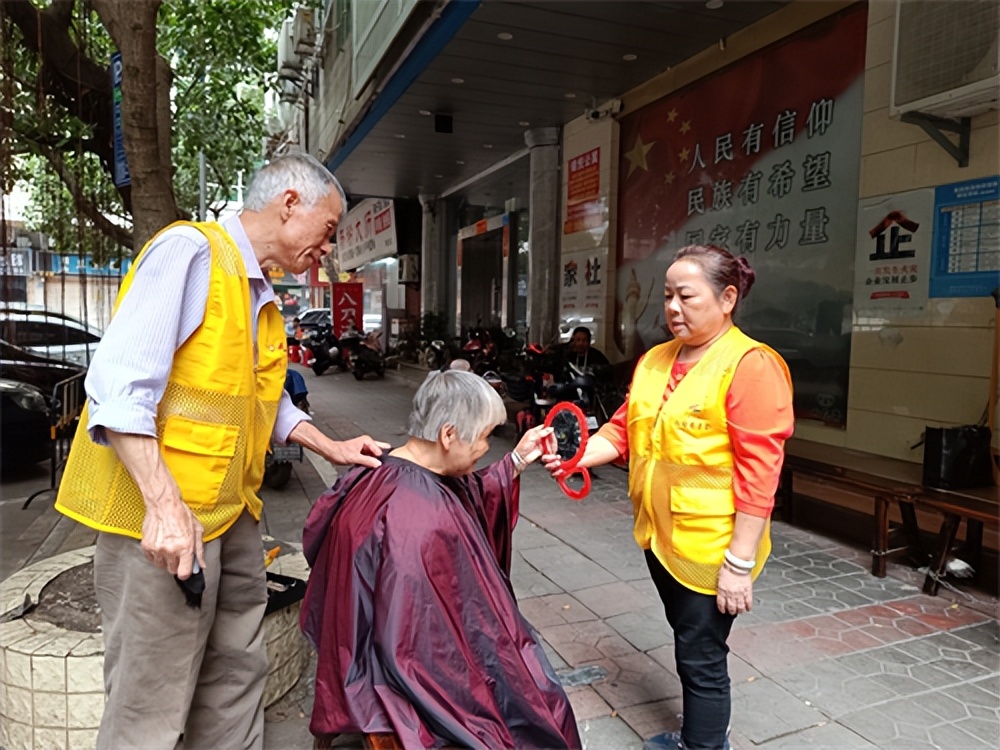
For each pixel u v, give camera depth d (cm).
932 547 397
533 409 705
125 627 161
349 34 1021
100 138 639
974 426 370
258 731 201
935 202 442
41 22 527
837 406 533
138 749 163
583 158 877
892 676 263
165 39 883
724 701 195
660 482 193
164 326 148
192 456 158
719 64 646
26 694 202
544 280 955
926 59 393
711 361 185
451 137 1002
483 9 584
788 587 350
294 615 247
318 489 552
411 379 1347
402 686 144
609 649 287
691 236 699
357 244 2038
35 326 804
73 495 163
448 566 157
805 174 560
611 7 579
